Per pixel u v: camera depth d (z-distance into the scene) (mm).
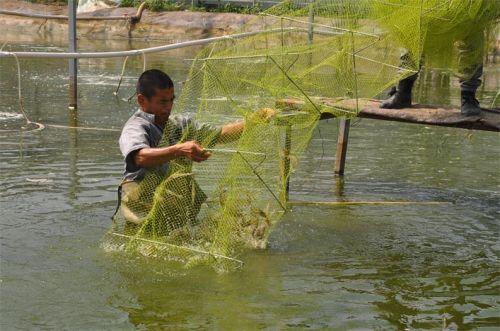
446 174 7660
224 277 4672
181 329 3910
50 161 7609
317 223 5910
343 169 7582
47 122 9891
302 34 5875
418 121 6391
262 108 5070
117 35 23125
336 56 5629
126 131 5012
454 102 12406
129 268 4766
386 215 6184
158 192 5016
